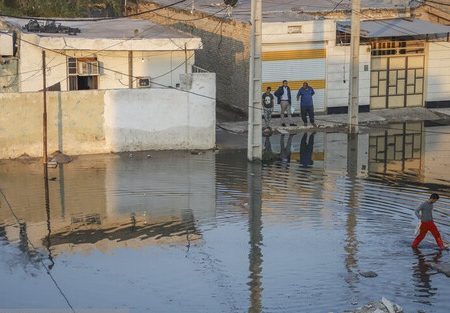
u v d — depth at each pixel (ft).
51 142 111.04
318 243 78.74
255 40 105.91
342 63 134.41
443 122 135.13
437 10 145.79
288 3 152.87
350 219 85.40
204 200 92.43
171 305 65.31
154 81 123.95
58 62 118.93
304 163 108.68
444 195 93.91
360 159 110.83
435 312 63.36
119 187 97.55
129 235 81.87
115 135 113.80
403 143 120.37
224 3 148.36
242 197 93.50
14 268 73.31
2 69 118.32
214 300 66.23
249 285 69.15
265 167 106.83
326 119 132.05
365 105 138.41
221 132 126.00
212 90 115.55
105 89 114.11
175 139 116.06
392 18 142.41
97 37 119.75
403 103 141.59
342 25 134.51
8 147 109.70
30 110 109.50
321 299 66.03
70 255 76.48
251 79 107.24
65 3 155.74
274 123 129.08
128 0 175.01
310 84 133.59
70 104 110.93
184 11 155.33
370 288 68.13
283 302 65.57
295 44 131.34
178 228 83.71
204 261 74.79
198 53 152.35
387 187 97.19
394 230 82.02
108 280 70.54
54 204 91.25
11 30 122.01
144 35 123.75
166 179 100.94
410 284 68.85
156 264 74.18
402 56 139.64
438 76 141.90
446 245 77.20
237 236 81.10
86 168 106.11
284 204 90.74
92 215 87.76
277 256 75.66
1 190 96.27
